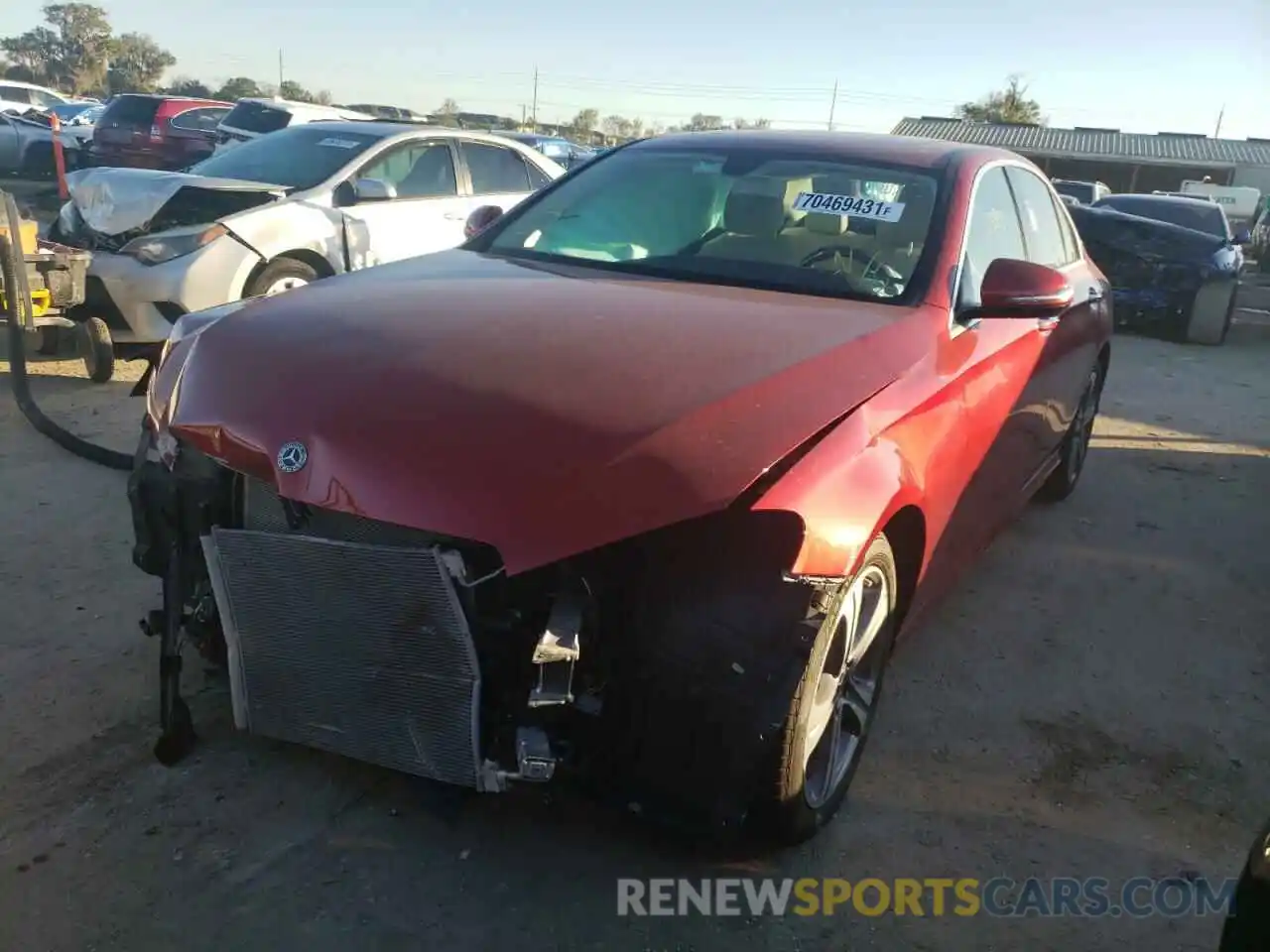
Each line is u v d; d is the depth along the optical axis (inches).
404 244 295.3
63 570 155.4
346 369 97.1
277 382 97.3
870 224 136.4
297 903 95.1
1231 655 157.4
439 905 96.2
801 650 90.5
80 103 1266.0
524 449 87.3
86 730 117.6
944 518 124.0
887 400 105.3
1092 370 205.3
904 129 1879.9
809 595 90.7
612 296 118.1
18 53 2997.0
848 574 92.6
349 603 91.8
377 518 86.7
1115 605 172.4
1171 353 432.8
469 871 100.6
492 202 322.0
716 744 90.3
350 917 94.1
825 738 107.4
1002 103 2450.8
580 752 91.5
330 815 106.5
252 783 110.3
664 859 104.0
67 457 202.8
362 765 114.1
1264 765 129.4
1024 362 147.9
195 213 272.1
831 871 104.6
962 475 127.0
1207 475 249.6
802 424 94.8
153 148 707.4
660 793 93.0
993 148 166.1
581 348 100.3
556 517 84.7
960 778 121.4
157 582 153.2
